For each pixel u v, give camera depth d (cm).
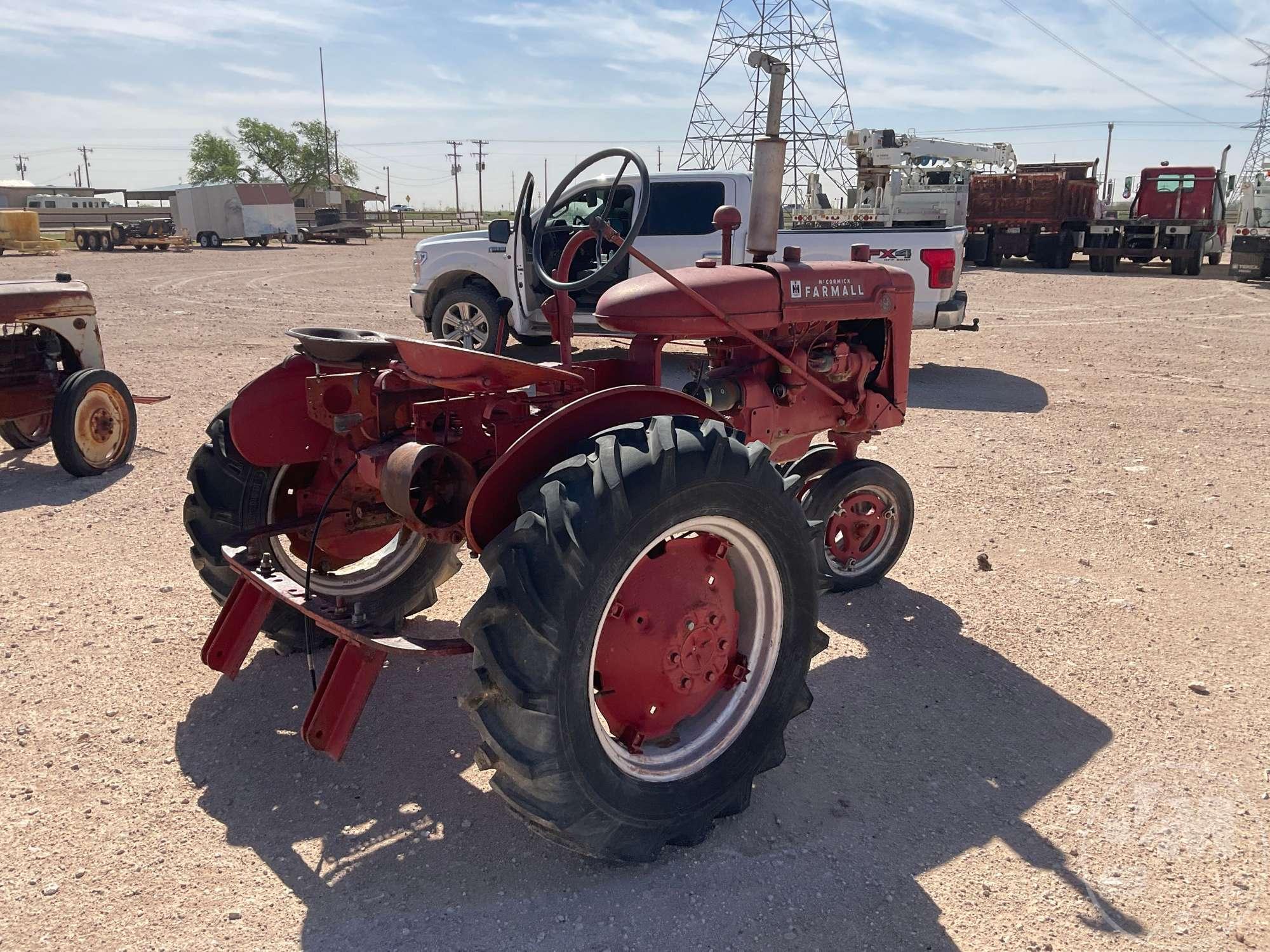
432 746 328
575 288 300
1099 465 663
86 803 292
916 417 814
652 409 282
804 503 435
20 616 416
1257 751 326
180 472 636
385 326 1360
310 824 285
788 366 392
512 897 255
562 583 234
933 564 488
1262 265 2130
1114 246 2448
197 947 236
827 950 238
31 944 235
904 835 283
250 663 382
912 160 2130
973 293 1931
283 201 4175
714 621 283
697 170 974
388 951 235
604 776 250
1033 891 260
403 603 394
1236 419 802
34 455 683
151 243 3738
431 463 291
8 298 593
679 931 243
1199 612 433
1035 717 349
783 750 298
